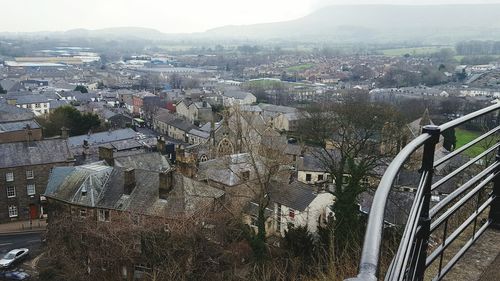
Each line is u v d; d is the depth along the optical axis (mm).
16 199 42656
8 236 38500
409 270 3172
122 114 89500
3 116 65875
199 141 72875
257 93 123438
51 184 30672
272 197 31703
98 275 24703
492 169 5566
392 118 32250
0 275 29891
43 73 185125
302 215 30156
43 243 33656
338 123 33062
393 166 2852
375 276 1881
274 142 34969
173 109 102438
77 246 26609
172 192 26516
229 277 20906
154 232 22828
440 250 4352
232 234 23703
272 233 31484
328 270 11414
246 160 32531
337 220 19547
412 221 3018
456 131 46250
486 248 6133
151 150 60594
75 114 70312
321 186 36375
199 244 22109
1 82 129000
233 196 29125
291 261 16062
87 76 180125
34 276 29609
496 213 6465
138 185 28031
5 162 42156
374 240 2121
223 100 113250
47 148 45125
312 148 44062
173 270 19875
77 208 28625
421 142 3371
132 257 23516
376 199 2469
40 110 98250
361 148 28875
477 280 5383
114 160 35438
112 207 27250
